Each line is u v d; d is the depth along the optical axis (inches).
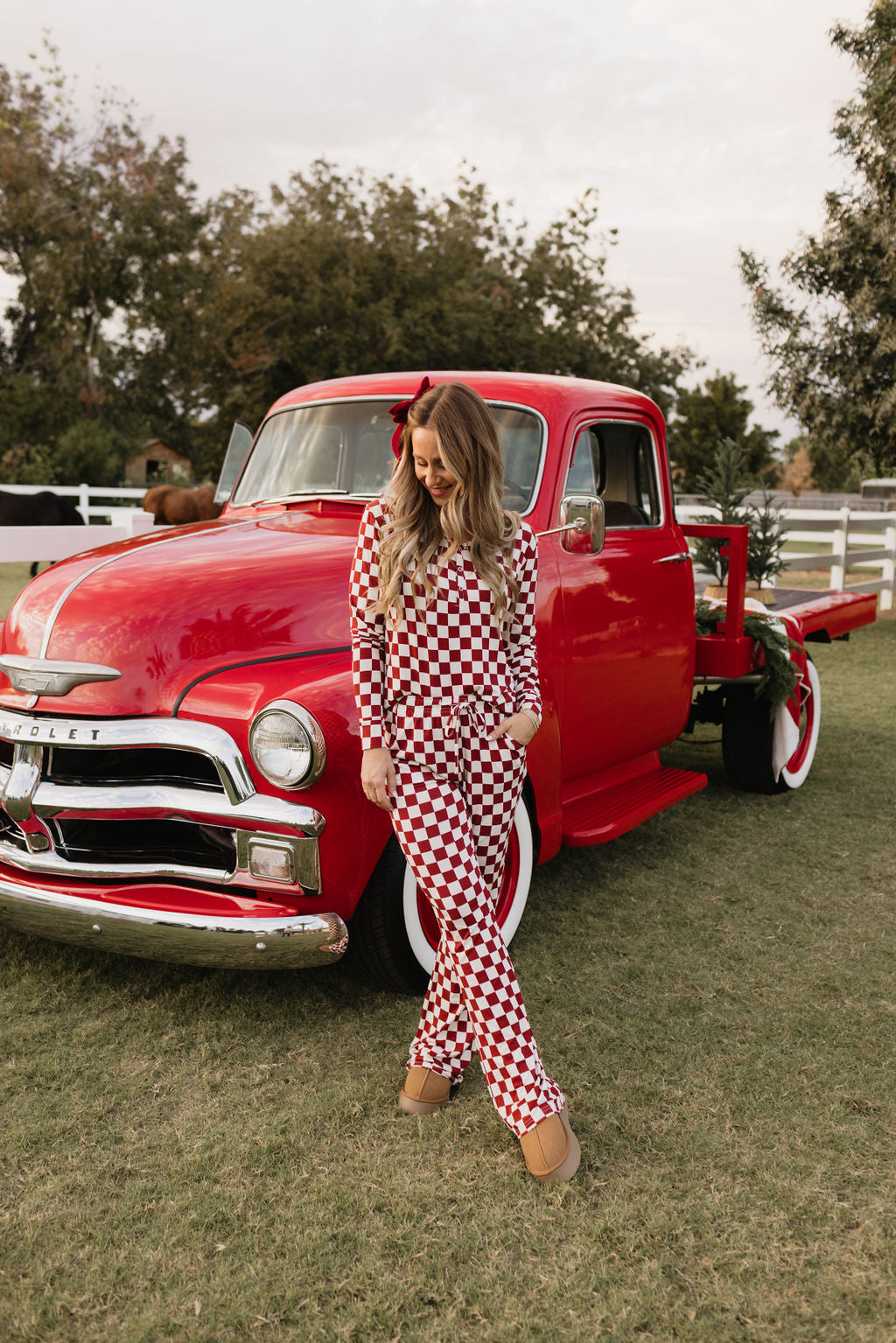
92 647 116.0
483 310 1168.8
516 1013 93.1
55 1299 78.2
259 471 169.3
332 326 1144.8
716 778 237.9
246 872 110.0
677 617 180.5
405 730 88.7
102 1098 104.7
